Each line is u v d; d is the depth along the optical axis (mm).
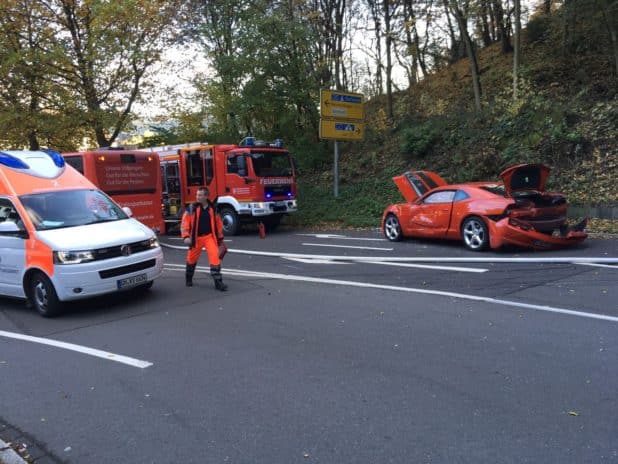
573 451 3393
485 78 23609
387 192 20359
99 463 3572
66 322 7336
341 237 15766
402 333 6008
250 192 17297
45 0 21750
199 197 8898
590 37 20016
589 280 8148
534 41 24062
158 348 5914
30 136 23672
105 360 5621
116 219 8570
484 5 20078
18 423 4242
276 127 24531
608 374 4598
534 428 3711
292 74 23000
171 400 4504
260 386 4695
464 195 11961
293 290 8586
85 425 4137
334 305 7461
